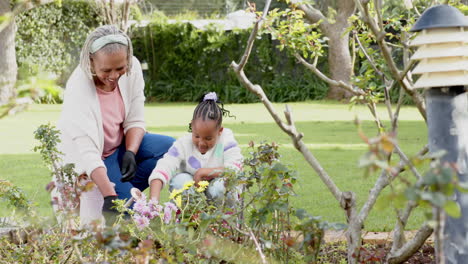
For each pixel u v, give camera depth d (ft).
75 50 59.11
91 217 11.14
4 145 27.68
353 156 22.22
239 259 7.89
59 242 7.96
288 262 8.11
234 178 8.29
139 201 8.51
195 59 61.11
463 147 5.98
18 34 56.95
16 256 8.13
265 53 59.26
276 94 57.77
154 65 61.87
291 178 8.05
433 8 5.76
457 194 5.91
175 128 34.53
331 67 54.90
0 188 8.73
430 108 6.07
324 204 14.32
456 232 5.95
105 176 11.03
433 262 9.60
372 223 12.17
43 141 9.11
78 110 11.34
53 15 57.52
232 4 72.02
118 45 10.87
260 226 7.61
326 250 10.27
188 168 11.74
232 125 34.83
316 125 34.40
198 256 7.58
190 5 71.10
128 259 7.00
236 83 59.93
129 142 12.13
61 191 7.69
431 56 5.75
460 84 5.76
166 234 7.74
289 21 10.79
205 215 6.91
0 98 26.58
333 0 51.11
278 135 29.45
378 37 5.85
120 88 12.06
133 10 60.80
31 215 8.25
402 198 3.64
